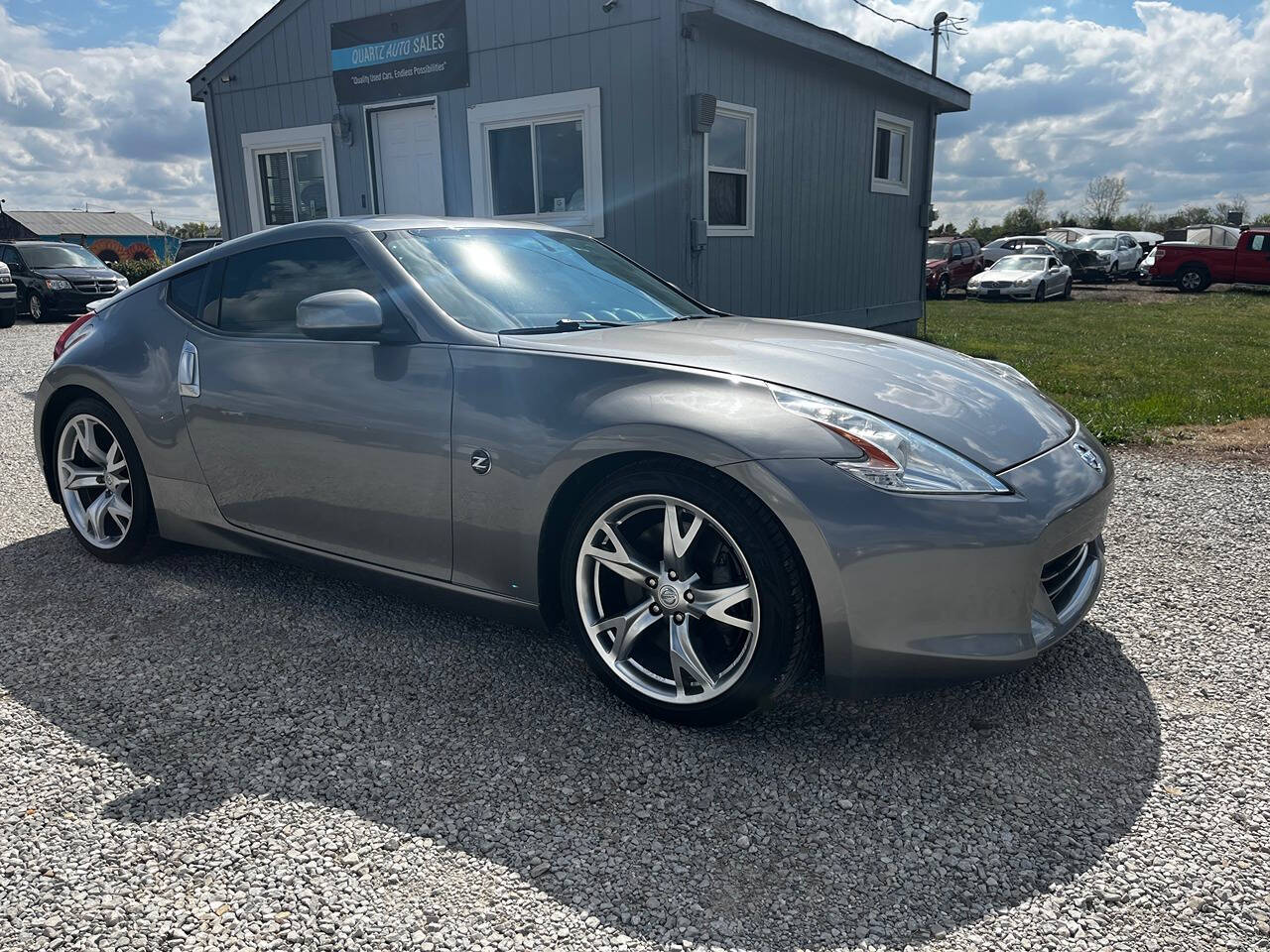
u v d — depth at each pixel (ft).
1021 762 7.71
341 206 33.47
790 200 32.83
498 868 6.42
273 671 9.39
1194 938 5.71
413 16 30.12
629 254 27.53
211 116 35.78
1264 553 12.75
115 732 8.24
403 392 9.16
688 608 7.95
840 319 37.88
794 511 7.23
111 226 253.65
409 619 10.71
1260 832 6.73
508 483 8.54
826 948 5.69
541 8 27.61
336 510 9.86
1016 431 8.33
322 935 5.79
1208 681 9.07
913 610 7.27
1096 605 11.00
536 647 9.96
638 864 6.47
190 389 10.88
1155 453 19.02
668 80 25.82
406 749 7.95
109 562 12.62
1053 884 6.23
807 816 7.00
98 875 6.35
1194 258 83.56
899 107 39.65
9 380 30.35
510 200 30.07
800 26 29.25
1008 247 101.30
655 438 7.72
